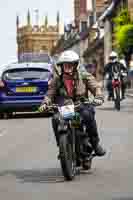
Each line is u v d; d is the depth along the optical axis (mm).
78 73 8867
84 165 9234
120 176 8781
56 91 8906
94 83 8906
